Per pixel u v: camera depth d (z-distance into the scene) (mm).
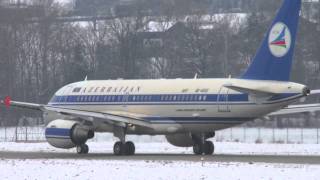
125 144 150625
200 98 144750
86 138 150375
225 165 116250
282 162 122500
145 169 111188
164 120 149750
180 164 119812
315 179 95500
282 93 136625
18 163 127625
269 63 139250
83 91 162750
